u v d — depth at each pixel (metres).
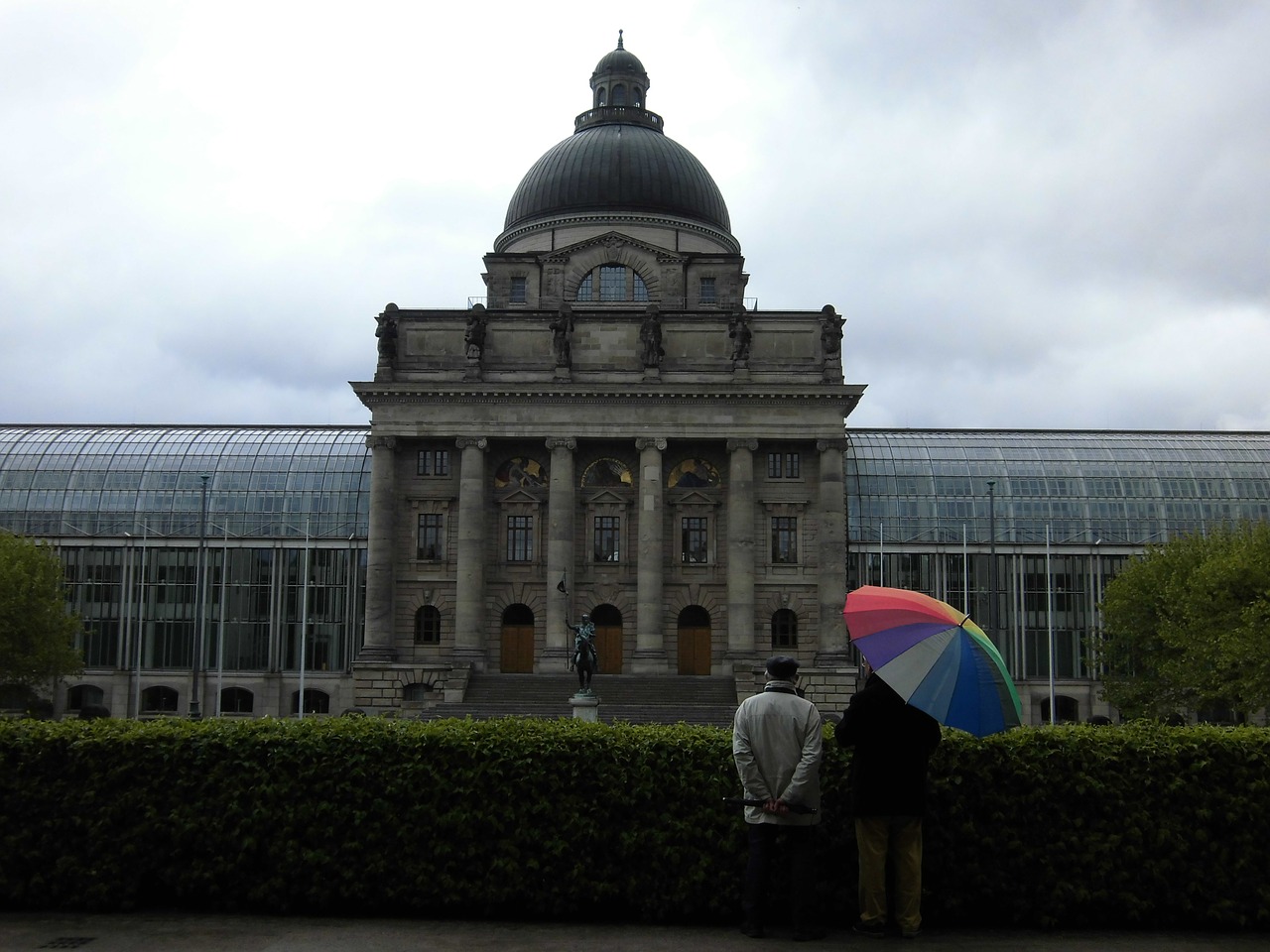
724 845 24.45
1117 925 24.66
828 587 105.75
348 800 25.44
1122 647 100.94
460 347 110.00
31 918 24.91
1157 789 24.77
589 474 110.56
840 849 24.41
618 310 110.56
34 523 120.62
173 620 117.31
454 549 108.94
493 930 24.12
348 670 115.38
